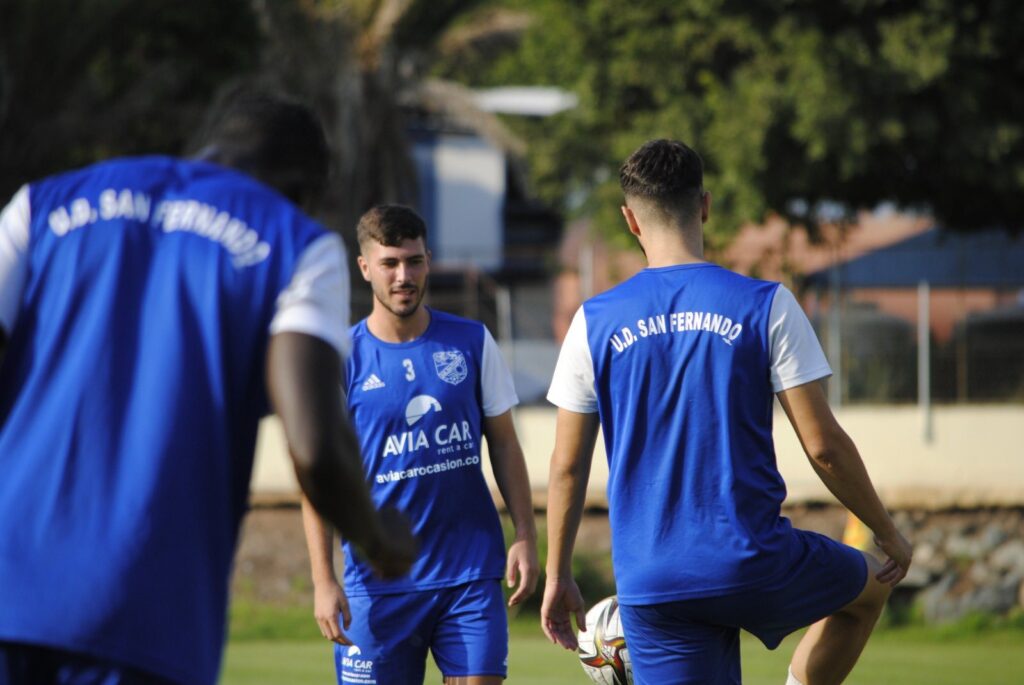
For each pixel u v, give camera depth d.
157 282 5.80
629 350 9.02
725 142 44.69
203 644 5.62
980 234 51.72
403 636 11.78
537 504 33.53
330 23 49.84
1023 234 50.88
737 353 8.83
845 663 9.96
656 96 48.44
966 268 49.69
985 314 40.25
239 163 6.29
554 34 52.19
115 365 5.69
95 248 5.86
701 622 9.13
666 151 9.32
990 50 43.16
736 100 45.28
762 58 45.25
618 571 9.20
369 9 49.62
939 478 35.00
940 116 44.72
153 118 53.50
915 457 35.12
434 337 11.96
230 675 22.03
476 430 11.98
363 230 11.89
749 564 8.82
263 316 5.78
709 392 8.86
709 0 45.59
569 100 56.00
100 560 5.49
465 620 11.72
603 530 33.19
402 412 11.76
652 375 8.95
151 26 54.81
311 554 11.62
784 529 9.02
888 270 49.56
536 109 69.19
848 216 50.03
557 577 9.90
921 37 42.91
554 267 56.78
